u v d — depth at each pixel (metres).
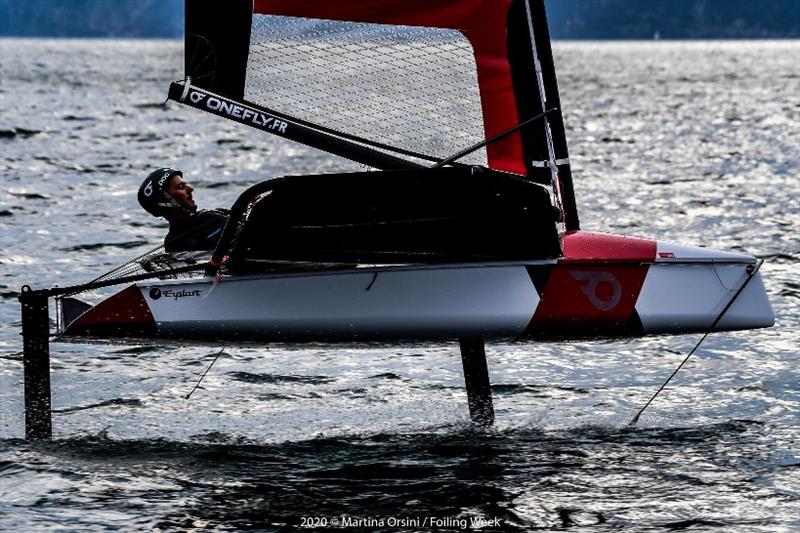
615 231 49.41
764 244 44.84
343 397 24.89
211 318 20.00
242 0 19.47
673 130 114.44
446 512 17.70
